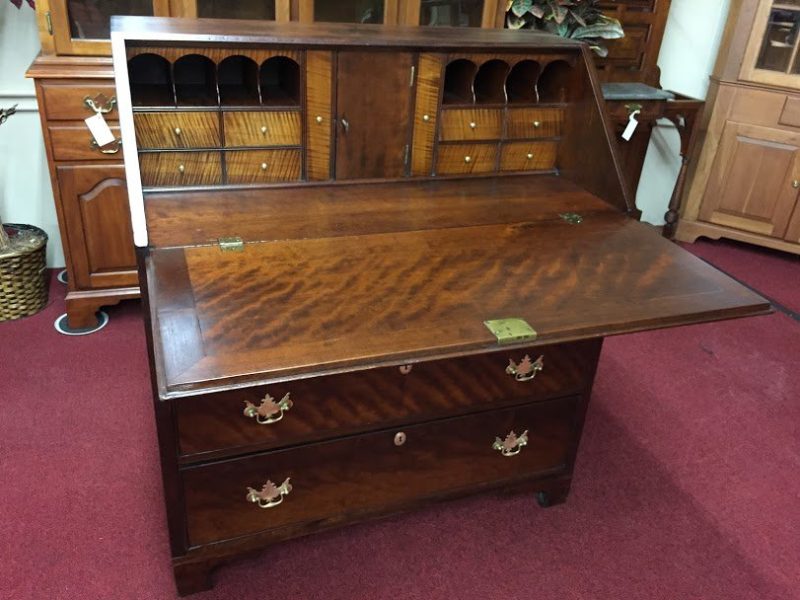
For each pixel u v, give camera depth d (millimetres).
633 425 2156
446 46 1741
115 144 2168
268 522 1457
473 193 1849
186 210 1591
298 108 1691
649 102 2859
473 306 1312
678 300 1390
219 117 1643
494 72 1903
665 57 3271
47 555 1558
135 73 1861
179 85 1849
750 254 3404
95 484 1766
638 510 1817
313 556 1608
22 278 2398
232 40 1574
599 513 1799
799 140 3059
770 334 2719
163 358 1090
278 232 1530
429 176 1893
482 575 1591
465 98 1886
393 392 1407
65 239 2271
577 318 1299
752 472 1986
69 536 1610
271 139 1706
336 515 1520
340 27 1943
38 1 2004
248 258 1407
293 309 1248
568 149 1966
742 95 3113
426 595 1530
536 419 1625
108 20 2088
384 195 1782
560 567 1627
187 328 1165
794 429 2184
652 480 1929
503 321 1269
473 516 1761
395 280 1378
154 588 1499
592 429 2123
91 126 2039
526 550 1669
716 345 2627
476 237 1594
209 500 1372
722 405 2281
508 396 1545
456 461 1586
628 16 2900
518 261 1497
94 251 2320
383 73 1728
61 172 2166
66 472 1798
